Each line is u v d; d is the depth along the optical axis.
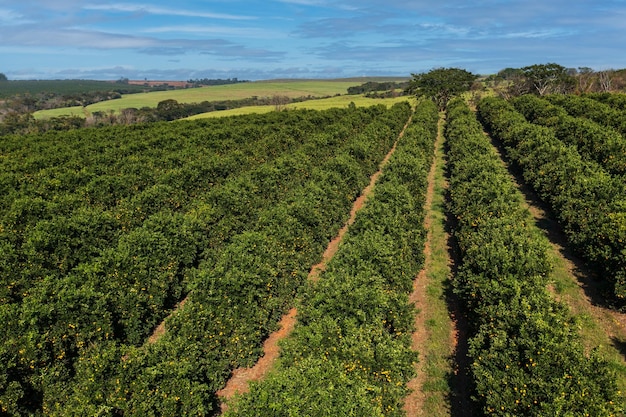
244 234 17.47
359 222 18.44
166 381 11.12
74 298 13.80
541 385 9.77
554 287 17.22
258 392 9.83
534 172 26.77
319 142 36.75
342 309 12.51
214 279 14.52
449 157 36.16
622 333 14.37
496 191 20.22
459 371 13.42
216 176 30.12
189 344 12.52
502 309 12.38
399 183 23.78
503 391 10.15
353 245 16.03
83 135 50.41
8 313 12.94
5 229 20.08
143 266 16.38
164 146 41.16
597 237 16.73
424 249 21.84
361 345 11.00
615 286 15.05
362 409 9.37
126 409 10.42
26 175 30.20
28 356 12.08
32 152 40.31
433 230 24.28
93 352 12.59
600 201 18.70
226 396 12.99
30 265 17.23
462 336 15.06
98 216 20.55
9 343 11.96
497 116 49.50
